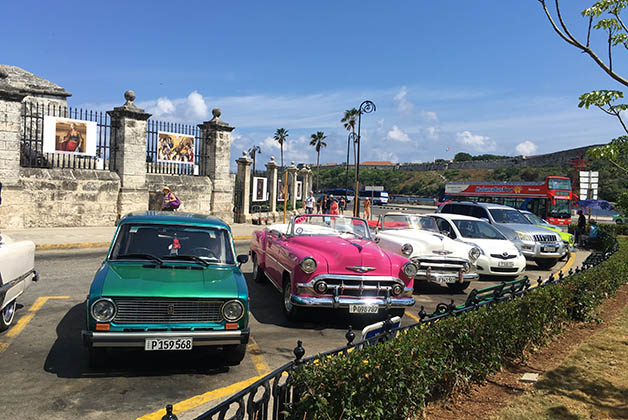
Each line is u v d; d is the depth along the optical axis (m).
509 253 10.82
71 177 15.58
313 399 2.98
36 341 5.36
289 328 6.54
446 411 4.16
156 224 5.60
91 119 15.98
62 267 9.85
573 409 4.24
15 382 4.24
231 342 4.59
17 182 14.13
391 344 3.81
